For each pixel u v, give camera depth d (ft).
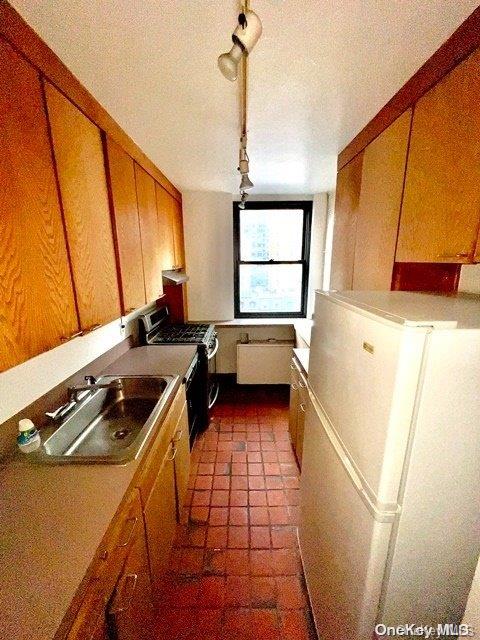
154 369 6.42
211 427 9.15
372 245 4.79
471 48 2.59
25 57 2.64
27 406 3.94
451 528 2.45
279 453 7.91
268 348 11.12
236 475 7.11
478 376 2.14
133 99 4.01
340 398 3.13
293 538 5.52
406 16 2.58
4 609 2.05
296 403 7.44
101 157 4.21
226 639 4.06
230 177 8.35
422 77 3.33
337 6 2.49
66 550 2.45
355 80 3.63
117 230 4.67
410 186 3.66
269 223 11.47
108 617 2.58
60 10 2.50
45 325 2.93
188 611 4.38
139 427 5.24
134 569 3.16
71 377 5.03
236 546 5.37
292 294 12.06
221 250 10.85
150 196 6.54
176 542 5.45
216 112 4.41
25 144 2.64
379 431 2.36
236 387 11.88
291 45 2.97
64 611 2.04
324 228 10.89
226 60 2.50
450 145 2.92
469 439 2.26
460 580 2.59
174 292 10.66
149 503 3.74
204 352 8.39
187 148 5.90
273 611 4.37
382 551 2.48
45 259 2.93
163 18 2.61
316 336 4.11
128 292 5.15
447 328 2.06
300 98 4.05
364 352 2.60
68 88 3.33
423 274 4.27
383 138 4.34
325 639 3.55
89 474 3.29
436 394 2.15
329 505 3.39
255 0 2.41
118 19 2.62
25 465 3.39
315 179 8.64
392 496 2.36
